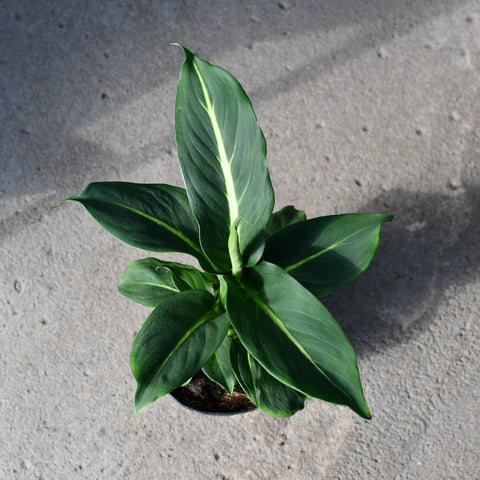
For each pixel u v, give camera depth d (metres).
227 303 0.98
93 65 1.42
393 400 1.32
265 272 1.02
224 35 1.43
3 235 1.37
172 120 1.41
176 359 0.97
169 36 1.43
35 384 1.34
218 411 1.17
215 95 0.96
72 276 1.36
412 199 1.36
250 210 1.00
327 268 1.05
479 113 1.39
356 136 1.39
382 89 1.40
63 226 1.37
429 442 1.31
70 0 1.45
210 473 1.31
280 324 0.98
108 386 1.33
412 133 1.39
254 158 0.98
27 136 1.40
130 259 1.36
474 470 1.30
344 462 1.31
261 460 1.31
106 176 1.39
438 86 1.40
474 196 1.36
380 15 1.43
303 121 1.39
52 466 1.32
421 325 1.33
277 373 0.95
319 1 1.44
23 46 1.43
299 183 1.38
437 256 1.35
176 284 1.06
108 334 1.35
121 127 1.40
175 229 1.04
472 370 1.32
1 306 1.35
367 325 1.33
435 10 1.43
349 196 1.37
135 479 1.31
